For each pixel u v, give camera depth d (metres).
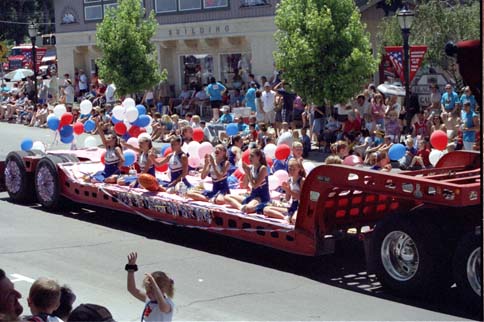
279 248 10.67
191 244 12.28
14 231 13.26
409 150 15.54
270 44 26.86
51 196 14.73
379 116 19.25
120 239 12.62
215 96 26.23
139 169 13.93
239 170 13.24
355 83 19.88
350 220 10.79
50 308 5.98
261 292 9.74
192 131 14.33
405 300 9.37
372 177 9.57
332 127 20.00
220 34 28.28
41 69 41.62
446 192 8.91
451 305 9.14
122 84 26.62
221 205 11.66
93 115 23.03
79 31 33.66
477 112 16.70
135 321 8.60
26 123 30.55
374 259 9.67
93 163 14.97
